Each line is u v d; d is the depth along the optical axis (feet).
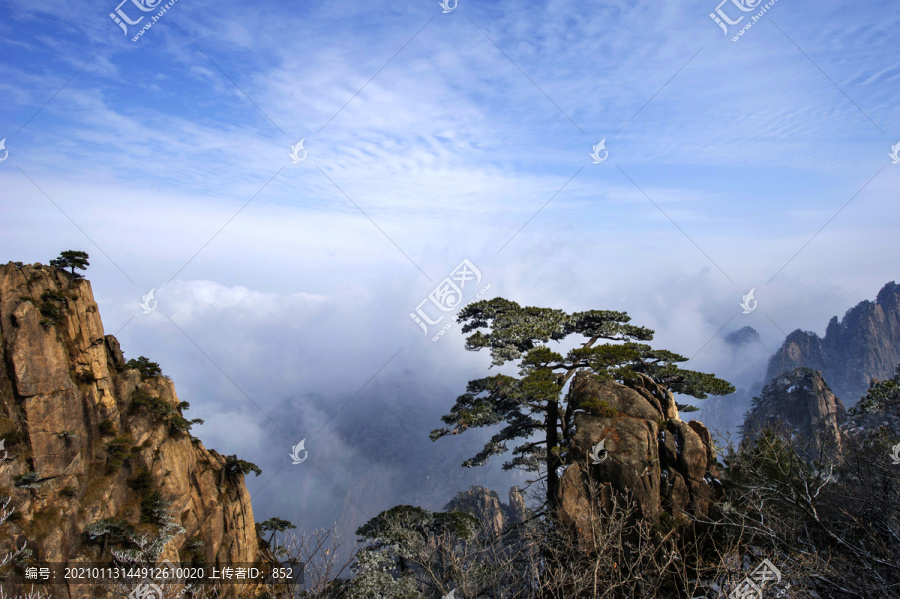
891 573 47.01
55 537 100.58
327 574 48.98
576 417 79.61
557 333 92.17
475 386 90.94
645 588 53.62
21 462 104.12
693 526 68.49
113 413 121.80
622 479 72.23
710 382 82.94
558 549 63.98
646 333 91.04
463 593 56.44
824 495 61.31
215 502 133.59
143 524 112.47
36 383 109.19
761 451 67.10
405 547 69.26
